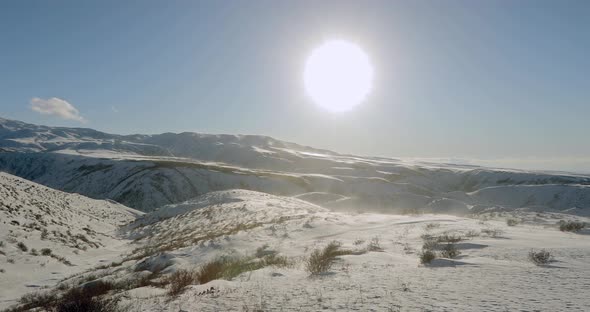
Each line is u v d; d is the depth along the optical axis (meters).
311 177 143.38
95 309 9.67
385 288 8.84
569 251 13.24
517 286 8.20
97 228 42.12
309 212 40.62
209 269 15.76
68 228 33.59
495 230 20.80
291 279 11.44
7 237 25.22
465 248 15.48
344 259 14.09
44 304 13.23
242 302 8.63
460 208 58.16
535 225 28.73
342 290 9.01
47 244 27.12
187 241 28.34
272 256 17.38
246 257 18.53
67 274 22.36
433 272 10.66
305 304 7.90
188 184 129.25
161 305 9.25
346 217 32.19
